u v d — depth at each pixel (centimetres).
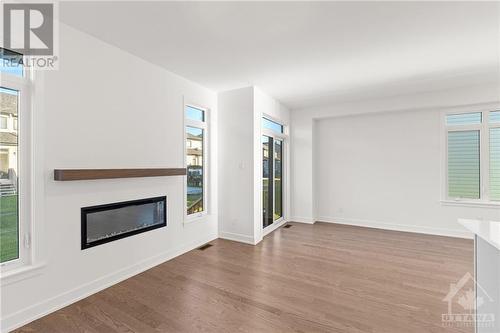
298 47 266
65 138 220
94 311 211
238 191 404
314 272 287
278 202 523
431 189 443
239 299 230
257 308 215
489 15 208
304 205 539
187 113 375
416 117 454
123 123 270
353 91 419
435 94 417
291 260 323
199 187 398
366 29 231
